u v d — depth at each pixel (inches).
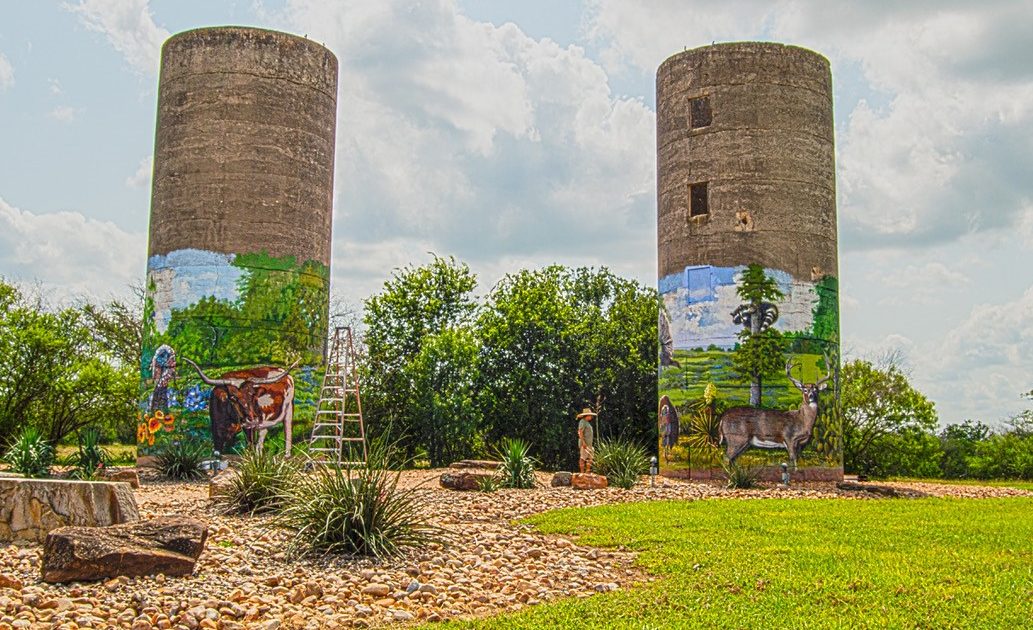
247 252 1066.1
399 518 495.8
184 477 934.4
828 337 1090.1
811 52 1115.9
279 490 597.3
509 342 1656.0
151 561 409.4
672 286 1109.1
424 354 1612.9
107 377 1430.9
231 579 415.8
